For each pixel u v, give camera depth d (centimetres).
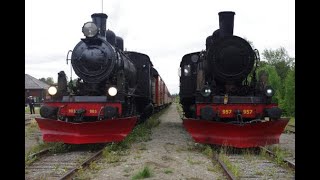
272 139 962
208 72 1101
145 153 918
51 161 811
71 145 1020
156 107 2395
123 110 1161
